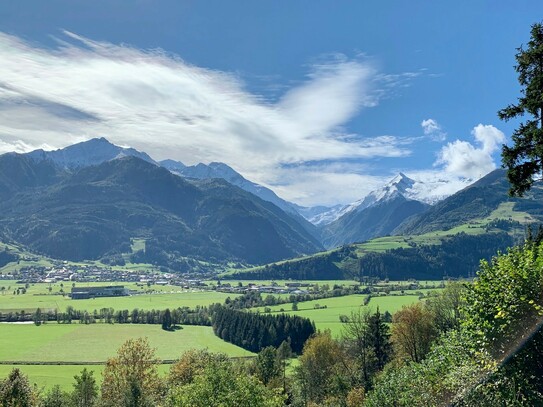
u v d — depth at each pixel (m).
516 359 21.28
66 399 64.38
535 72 33.38
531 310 21.06
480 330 23.02
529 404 20.84
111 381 68.69
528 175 33.03
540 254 22.58
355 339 100.19
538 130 31.64
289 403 90.81
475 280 24.27
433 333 82.94
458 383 23.84
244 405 36.91
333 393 84.31
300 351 142.25
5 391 48.66
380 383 39.00
